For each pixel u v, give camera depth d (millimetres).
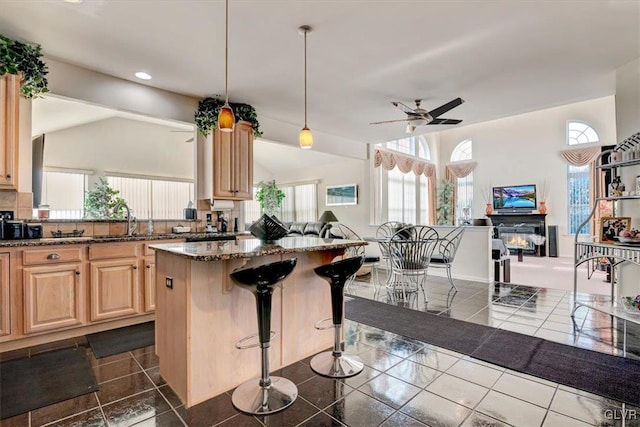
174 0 2238
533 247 8820
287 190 9102
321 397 1934
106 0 2229
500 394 1942
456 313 3504
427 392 1976
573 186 8602
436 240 4238
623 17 2449
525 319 3279
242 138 4195
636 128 3104
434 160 10703
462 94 4016
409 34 2691
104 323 3043
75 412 1794
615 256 2879
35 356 2484
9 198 2850
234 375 2066
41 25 2529
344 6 2332
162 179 8211
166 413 1789
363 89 3861
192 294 1886
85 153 6906
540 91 3908
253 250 1974
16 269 2568
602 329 2957
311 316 2545
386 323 3203
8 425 1685
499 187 9680
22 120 2873
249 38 2746
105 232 3455
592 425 1649
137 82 3598
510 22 2525
